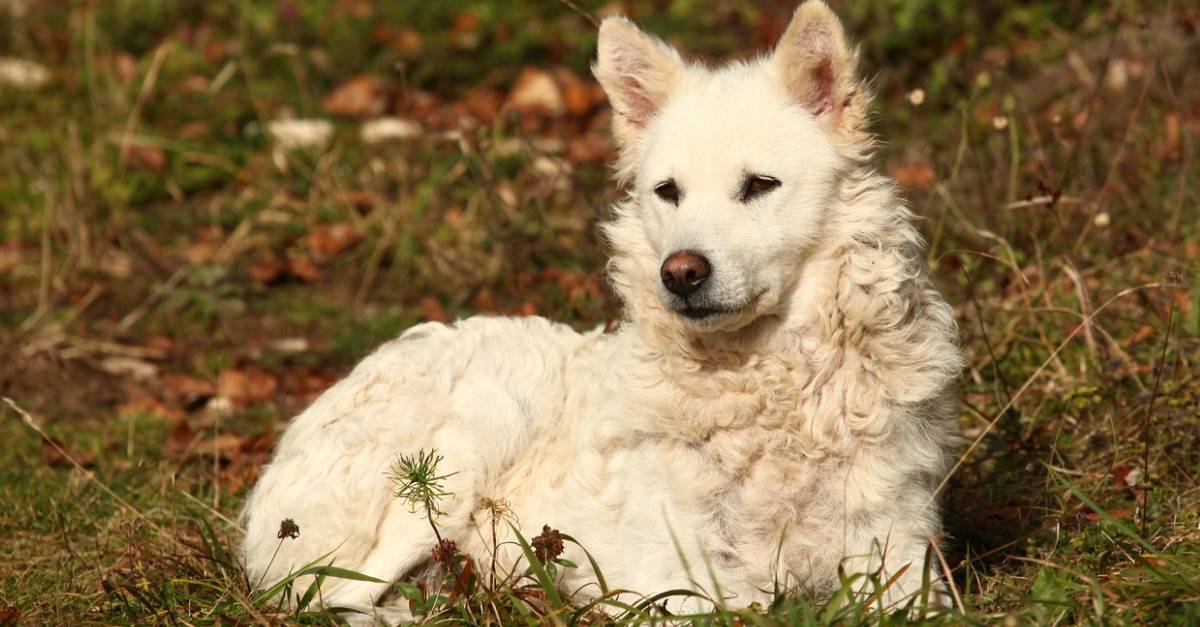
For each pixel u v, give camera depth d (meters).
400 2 16.78
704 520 5.36
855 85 5.38
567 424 6.06
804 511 5.30
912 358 5.27
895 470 5.20
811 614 4.63
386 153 12.84
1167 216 9.02
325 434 6.23
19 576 6.30
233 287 10.95
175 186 12.55
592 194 10.94
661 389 5.46
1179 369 7.12
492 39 15.97
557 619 4.86
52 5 16.73
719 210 5.28
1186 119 9.86
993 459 6.87
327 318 10.60
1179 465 6.52
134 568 6.04
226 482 7.73
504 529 5.95
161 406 9.07
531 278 9.94
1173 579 4.95
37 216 11.91
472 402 6.10
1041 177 8.32
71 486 7.48
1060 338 7.79
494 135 12.16
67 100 14.04
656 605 4.94
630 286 5.68
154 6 16.36
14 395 9.31
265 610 5.51
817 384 5.27
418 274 11.08
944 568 5.11
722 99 5.53
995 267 8.56
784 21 15.54
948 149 10.73
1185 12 11.26
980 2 13.93
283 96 14.42
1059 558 5.79
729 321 5.21
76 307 10.56
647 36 5.91
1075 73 11.61
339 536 6.03
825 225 5.37
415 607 5.30
